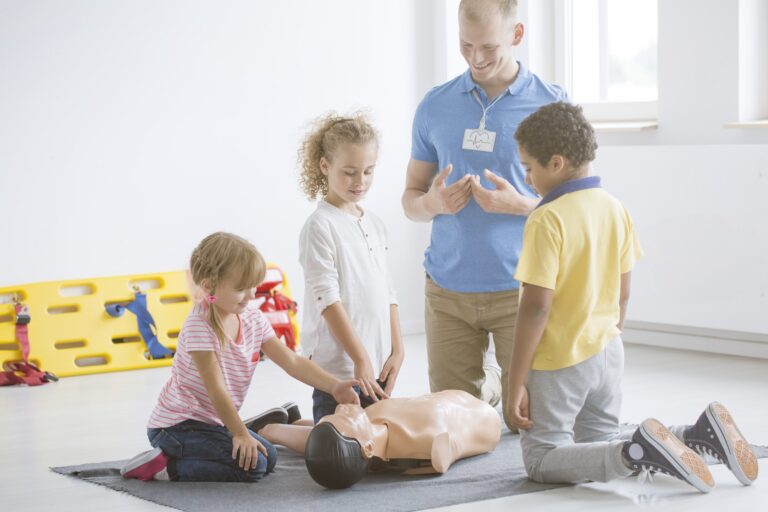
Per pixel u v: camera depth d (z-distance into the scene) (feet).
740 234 16.25
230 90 18.15
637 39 18.93
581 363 9.63
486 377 12.74
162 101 17.63
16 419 13.64
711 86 16.96
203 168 18.01
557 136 9.58
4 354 16.29
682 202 16.83
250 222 18.43
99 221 17.29
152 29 17.49
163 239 17.75
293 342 18.01
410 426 10.25
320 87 18.93
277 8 18.47
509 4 11.27
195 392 10.41
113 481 10.51
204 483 10.30
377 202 19.52
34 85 16.74
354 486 10.00
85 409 14.17
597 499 9.32
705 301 16.72
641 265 17.37
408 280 19.92
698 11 16.97
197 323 10.28
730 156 16.25
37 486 10.46
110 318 17.11
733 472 9.58
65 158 17.01
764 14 16.89
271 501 9.56
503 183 11.32
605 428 10.14
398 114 19.69
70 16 16.90
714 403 9.70
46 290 16.84
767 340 16.44
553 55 19.57
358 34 19.24
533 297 9.35
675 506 9.06
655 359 16.53
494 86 11.87
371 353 11.44
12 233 16.72
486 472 10.36
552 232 9.33
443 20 19.72
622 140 18.16
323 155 11.40
